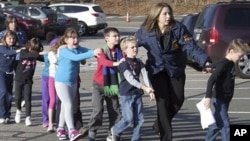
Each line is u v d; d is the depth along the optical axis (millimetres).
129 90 7820
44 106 9977
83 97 13297
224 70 7336
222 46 15867
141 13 55469
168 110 7844
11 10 29047
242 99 12859
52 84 9500
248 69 15945
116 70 8328
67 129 8883
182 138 9070
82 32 33219
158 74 7781
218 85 7434
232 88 7496
